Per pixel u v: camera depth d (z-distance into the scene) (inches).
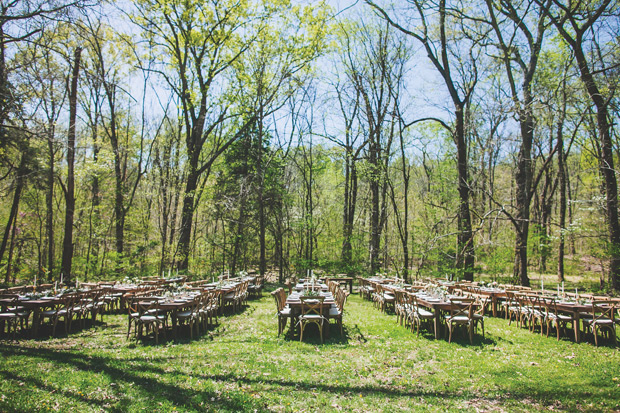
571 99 524.1
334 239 938.1
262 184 907.4
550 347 322.3
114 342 320.2
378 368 260.2
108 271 711.7
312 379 233.5
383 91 901.8
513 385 228.7
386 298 496.7
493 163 880.3
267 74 910.4
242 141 1027.3
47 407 176.1
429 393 216.2
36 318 329.4
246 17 829.2
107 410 178.7
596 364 272.4
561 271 883.4
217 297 426.9
